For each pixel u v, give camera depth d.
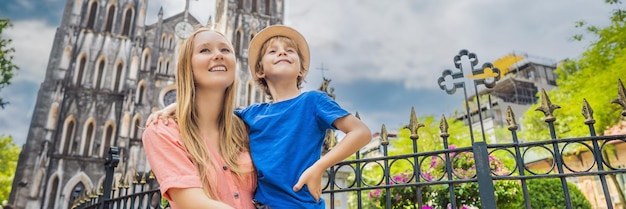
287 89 2.07
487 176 2.96
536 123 21.27
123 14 34.12
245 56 36.00
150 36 34.56
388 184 3.16
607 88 15.39
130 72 32.06
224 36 1.81
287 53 2.07
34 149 27.98
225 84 1.69
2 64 25.06
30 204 26.41
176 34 35.31
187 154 1.51
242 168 1.66
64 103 30.06
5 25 26.34
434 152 3.19
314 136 1.76
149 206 3.82
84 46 32.06
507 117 3.21
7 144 29.73
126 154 29.39
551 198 9.15
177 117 1.58
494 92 40.94
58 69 30.59
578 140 2.98
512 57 45.69
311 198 1.63
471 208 5.68
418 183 3.10
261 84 2.31
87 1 33.78
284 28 2.22
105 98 31.22
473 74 3.70
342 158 1.65
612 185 18.16
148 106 32.03
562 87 18.56
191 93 1.64
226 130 1.72
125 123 30.22
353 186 3.23
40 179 27.11
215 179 1.52
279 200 1.58
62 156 28.44
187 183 1.37
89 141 29.83
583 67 17.09
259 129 1.79
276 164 1.62
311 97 1.83
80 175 28.38
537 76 41.69
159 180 1.42
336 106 1.78
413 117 3.39
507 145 3.09
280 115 1.79
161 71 33.81
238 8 38.62
